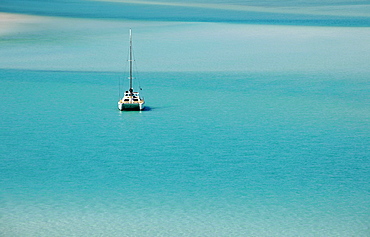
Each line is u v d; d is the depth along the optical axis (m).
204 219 59.16
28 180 69.75
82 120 96.50
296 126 92.44
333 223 58.12
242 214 60.25
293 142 84.44
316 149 81.31
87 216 59.69
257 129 91.06
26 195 64.94
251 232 56.28
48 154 79.56
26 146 82.94
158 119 97.38
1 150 81.06
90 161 76.94
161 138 87.06
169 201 63.59
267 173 72.19
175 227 57.28
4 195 64.88
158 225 57.75
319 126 92.44
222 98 111.88
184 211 61.00
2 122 94.75
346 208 61.53
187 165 75.31
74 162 76.50
